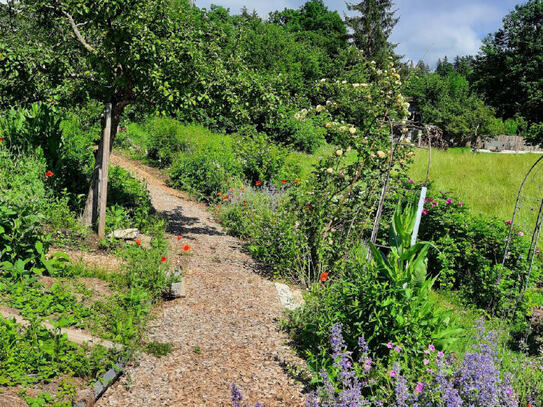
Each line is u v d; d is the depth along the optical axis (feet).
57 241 18.30
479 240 23.29
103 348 11.38
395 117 19.76
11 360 9.59
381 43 131.34
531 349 16.99
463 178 47.80
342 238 20.21
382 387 10.55
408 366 11.60
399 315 11.85
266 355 13.15
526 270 21.68
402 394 9.56
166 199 32.71
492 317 20.13
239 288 18.30
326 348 12.37
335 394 10.86
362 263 14.06
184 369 11.96
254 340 14.03
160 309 15.55
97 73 21.67
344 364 10.62
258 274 20.34
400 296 12.15
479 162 58.65
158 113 23.21
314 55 101.76
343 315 12.57
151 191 33.88
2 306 12.31
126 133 46.39
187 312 15.56
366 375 11.17
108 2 19.13
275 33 96.84
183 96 22.47
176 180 37.11
